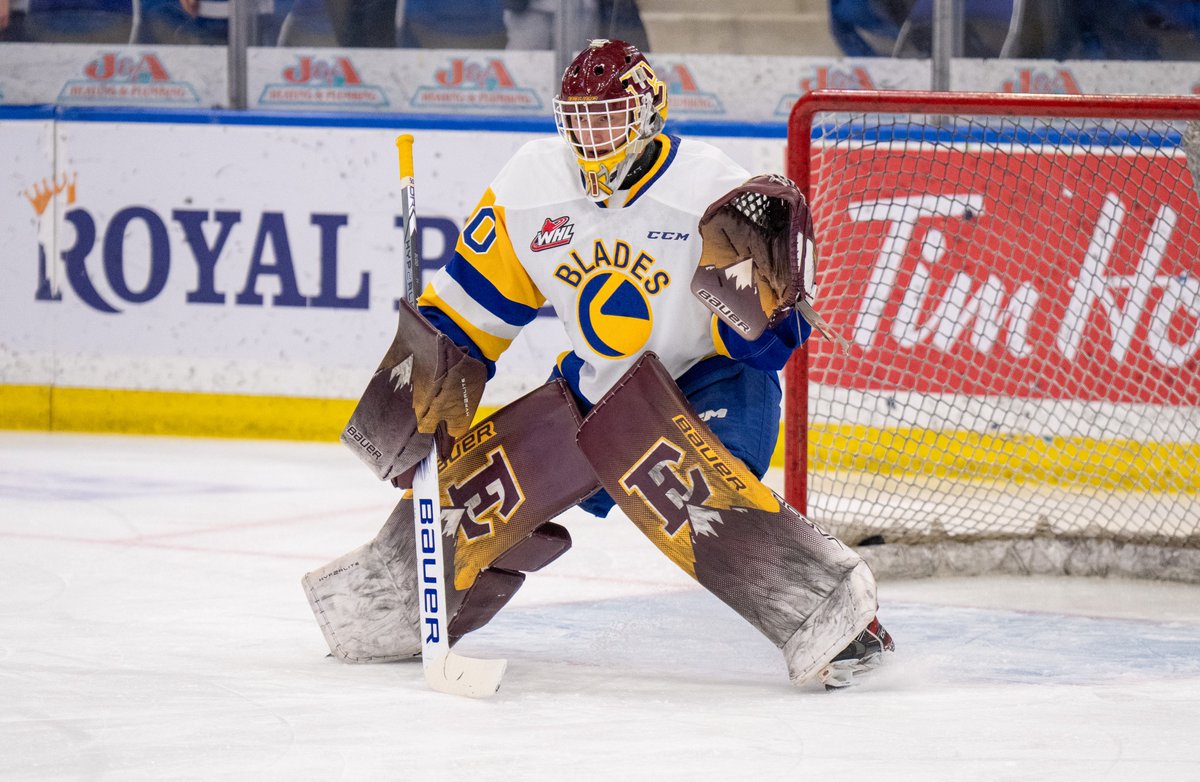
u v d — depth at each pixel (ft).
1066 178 62.80
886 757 26.58
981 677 34.17
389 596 34.68
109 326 83.97
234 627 39.47
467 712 30.09
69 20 88.12
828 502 53.47
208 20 86.33
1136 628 40.65
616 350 32.96
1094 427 62.64
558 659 36.04
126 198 83.30
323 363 81.51
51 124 83.87
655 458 32.12
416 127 79.97
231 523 57.57
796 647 31.73
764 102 83.15
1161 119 45.91
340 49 85.61
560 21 83.25
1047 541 49.90
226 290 82.48
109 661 34.99
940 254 63.82
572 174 32.71
